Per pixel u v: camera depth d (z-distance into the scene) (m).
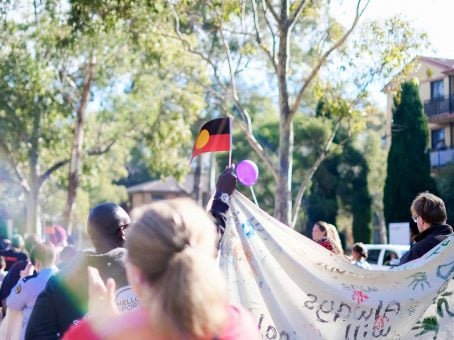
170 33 18.27
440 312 4.83
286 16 16.58
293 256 4.65
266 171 40.00
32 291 5.91
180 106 25.45
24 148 27.98
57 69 25.89
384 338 4.75
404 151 32.88
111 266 3.75
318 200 37.88
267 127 40.94
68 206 27.92
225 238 4.56
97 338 2.26
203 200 59.09
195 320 2.14
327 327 4.64
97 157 31.56
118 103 28.80
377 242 50.06
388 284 4.79
